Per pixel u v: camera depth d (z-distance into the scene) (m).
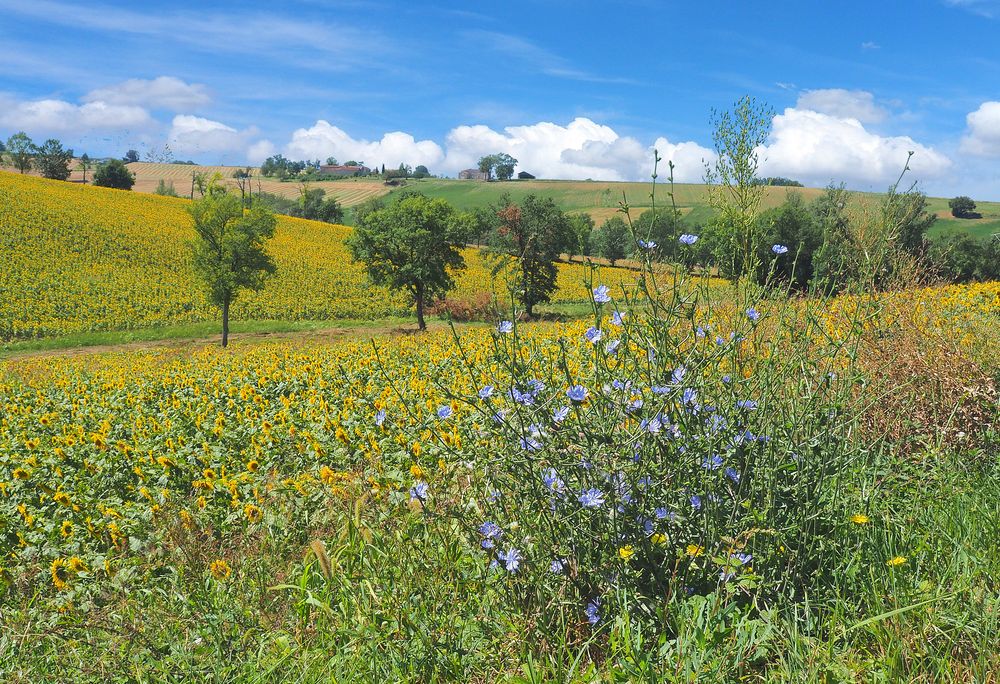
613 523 2.50
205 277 33.69
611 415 2.59
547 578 2.58
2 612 4.62
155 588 4.24
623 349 2.75
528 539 2.61
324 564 3.12
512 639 2.58
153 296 43.62
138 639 3.29
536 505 2.62
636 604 2.44
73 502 7.02
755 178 5.21
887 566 2.51
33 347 33.78
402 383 10.05
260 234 34.41
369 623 2.80
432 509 3.33
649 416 2.57
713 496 2.52
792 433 2.69
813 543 2.56
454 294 47.44
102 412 12.14
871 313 3.10
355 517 3.59
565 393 2.68
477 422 3.67
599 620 2.51
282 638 2.99
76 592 4.85
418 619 2.70
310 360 14.96
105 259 49.69
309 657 2.78
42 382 18.59
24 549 6.05
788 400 2.87
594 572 2.52
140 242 55.12
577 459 2.60
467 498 3.27
